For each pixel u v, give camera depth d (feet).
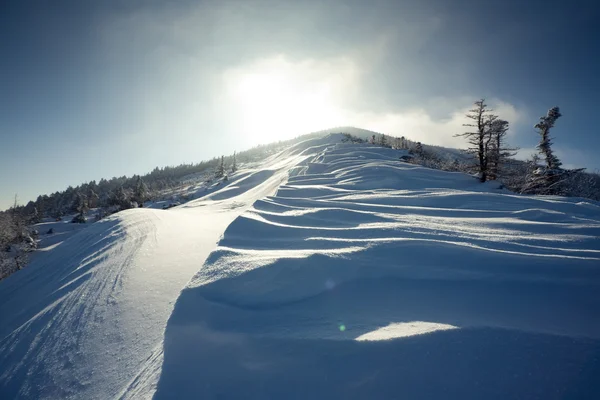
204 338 10.07
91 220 212.43
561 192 64.54
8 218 150.10
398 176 58.95
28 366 14.16
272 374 8.21
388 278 12.01
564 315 9.29
